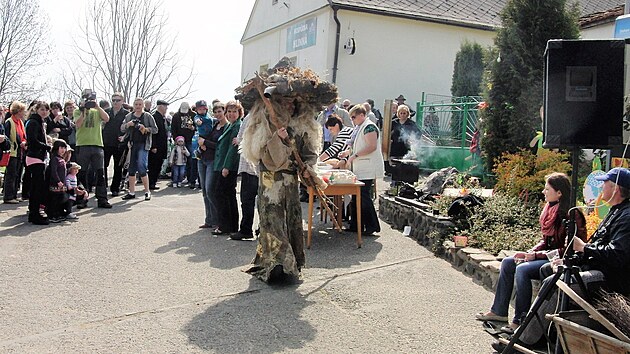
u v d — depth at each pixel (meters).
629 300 3.73
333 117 8.96
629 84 5.99
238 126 7.90
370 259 6.95
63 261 6.59
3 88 28.92
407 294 5.73
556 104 5.00
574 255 4.03
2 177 12.11
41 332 4.61
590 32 12.27
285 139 5.85
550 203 4.86
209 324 4.87
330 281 6.08
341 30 18.39
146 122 11.16
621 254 3.86
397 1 19.30
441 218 7.45
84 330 4.68
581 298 3.65
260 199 6.10
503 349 4.34
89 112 10.02
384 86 18.97
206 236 8.05
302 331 4.78
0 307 5.09
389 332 4.81
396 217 8.90
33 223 8.55
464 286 6.00
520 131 9.12
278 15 21.73
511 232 6.73
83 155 10.04
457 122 14.45
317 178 6.25
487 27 19.72
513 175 7.97
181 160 13.30
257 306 5.32
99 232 8.13
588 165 8.10
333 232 8.29
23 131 10.59
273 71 6.25
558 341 3.74
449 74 19.73
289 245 6.02
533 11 9.18
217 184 8.06
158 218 9.30
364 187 8.04
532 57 9.14
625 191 4.02
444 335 4.77
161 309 5.19
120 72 28.78
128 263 6.59
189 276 6.16
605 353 3.27
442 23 19.25
